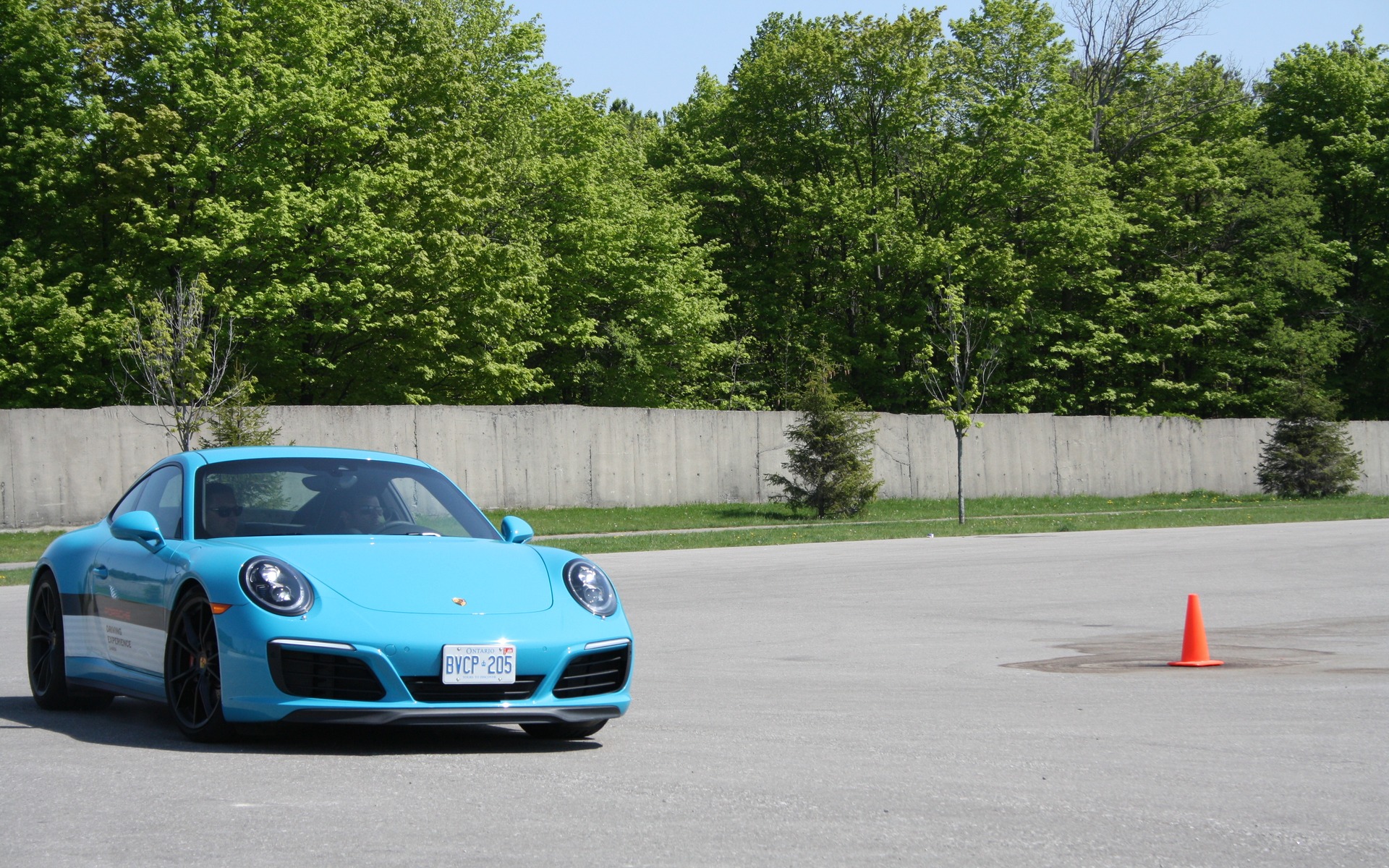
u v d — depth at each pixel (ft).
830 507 101.24
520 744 18.48
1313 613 39.29
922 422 120.47
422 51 120.26
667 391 144.66
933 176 144.15
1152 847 12.59
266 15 104.68
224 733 18.02
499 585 18.61
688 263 138.10
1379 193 161.68
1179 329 149.69
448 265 108.99
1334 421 134.51
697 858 11.96
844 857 12.03
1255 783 15.80
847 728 19.94
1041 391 150.10
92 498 83.92
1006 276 138.72
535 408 100.07
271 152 102.58
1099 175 144.77
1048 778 15.97
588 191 129.59
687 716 21.21
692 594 45.88
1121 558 59.62
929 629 35.78
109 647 20.93
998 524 89.45
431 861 11.73
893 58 142.51
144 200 99.14
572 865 11.66
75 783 15.23
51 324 92.73
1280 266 154.10
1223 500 128.16
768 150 152.35
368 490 21.75
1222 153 161.27
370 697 16.99
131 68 102.58
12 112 97.96
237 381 80.64
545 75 138.00
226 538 19.88
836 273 148.77
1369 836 13.14
